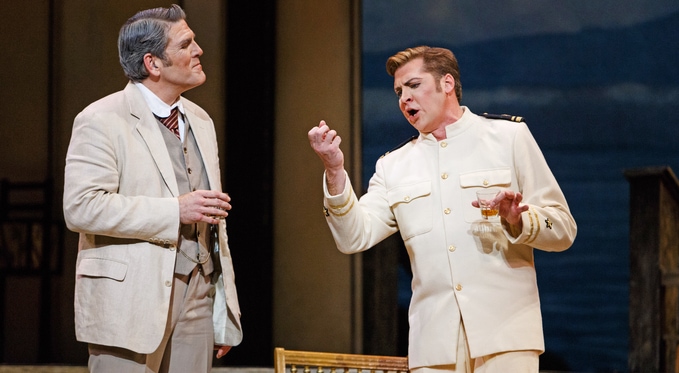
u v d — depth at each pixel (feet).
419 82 16.79
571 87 50.26
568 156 50.29
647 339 33.53
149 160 16.40
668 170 33.45
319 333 40.40
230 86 39.99
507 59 50.44
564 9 50.21
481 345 15.57
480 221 16.22
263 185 40.68
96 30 38.68
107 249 16.02
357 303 40.32
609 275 48.93
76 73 38.78
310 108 41.09
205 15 39.42
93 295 15.87
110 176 15.88
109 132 16.11
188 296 16.60
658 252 33.50
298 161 40.83
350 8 41.27
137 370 15.81
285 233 40.88
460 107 17.35
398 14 49.85
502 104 50.60
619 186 49.80
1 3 39.09
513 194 14.90
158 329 15.74
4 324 37.88
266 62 40.70
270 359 40.32
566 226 15.78
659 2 49.73
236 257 40.32
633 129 49.83
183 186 16.87
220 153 39.52
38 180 38.83
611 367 47.80
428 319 16.28
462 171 16.58
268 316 40.57
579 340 48.34
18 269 38.11
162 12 17.10
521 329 15.67
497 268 15.99
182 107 17.46
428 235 16.52
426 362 16.08
